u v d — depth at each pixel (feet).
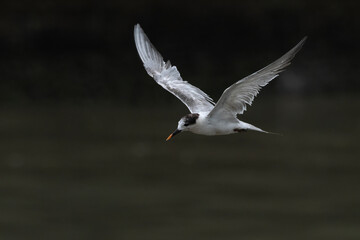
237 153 83.56
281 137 90.48
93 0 113.39
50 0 112.27
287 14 120.47
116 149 82.84
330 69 123.13
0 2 110.42
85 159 78.28
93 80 113.19
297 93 121.60
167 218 59.82
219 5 117.29
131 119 100.63
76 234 55.31
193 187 68.39
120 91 112.98
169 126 95.30
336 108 110.63
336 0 123.34
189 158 80.43
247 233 55.72
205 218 58.70
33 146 83.15
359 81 123.65
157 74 36.83
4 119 99.35
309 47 122.52
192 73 116.26
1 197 64.44
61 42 112.88
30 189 67.15
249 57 119.03
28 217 59.57
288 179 71.36
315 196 65.36
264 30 119.85
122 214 60.29
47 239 54.13
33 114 103.76
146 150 83.35
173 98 111.55
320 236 54.75
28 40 111.86
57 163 76.13
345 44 123.65
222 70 117.29
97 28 113.70
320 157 79.87
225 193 66.64
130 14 114.73
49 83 112.27
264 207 62.23
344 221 58.59
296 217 59.82
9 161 76.28
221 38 117.50
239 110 30.78
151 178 71.92
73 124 96.58
